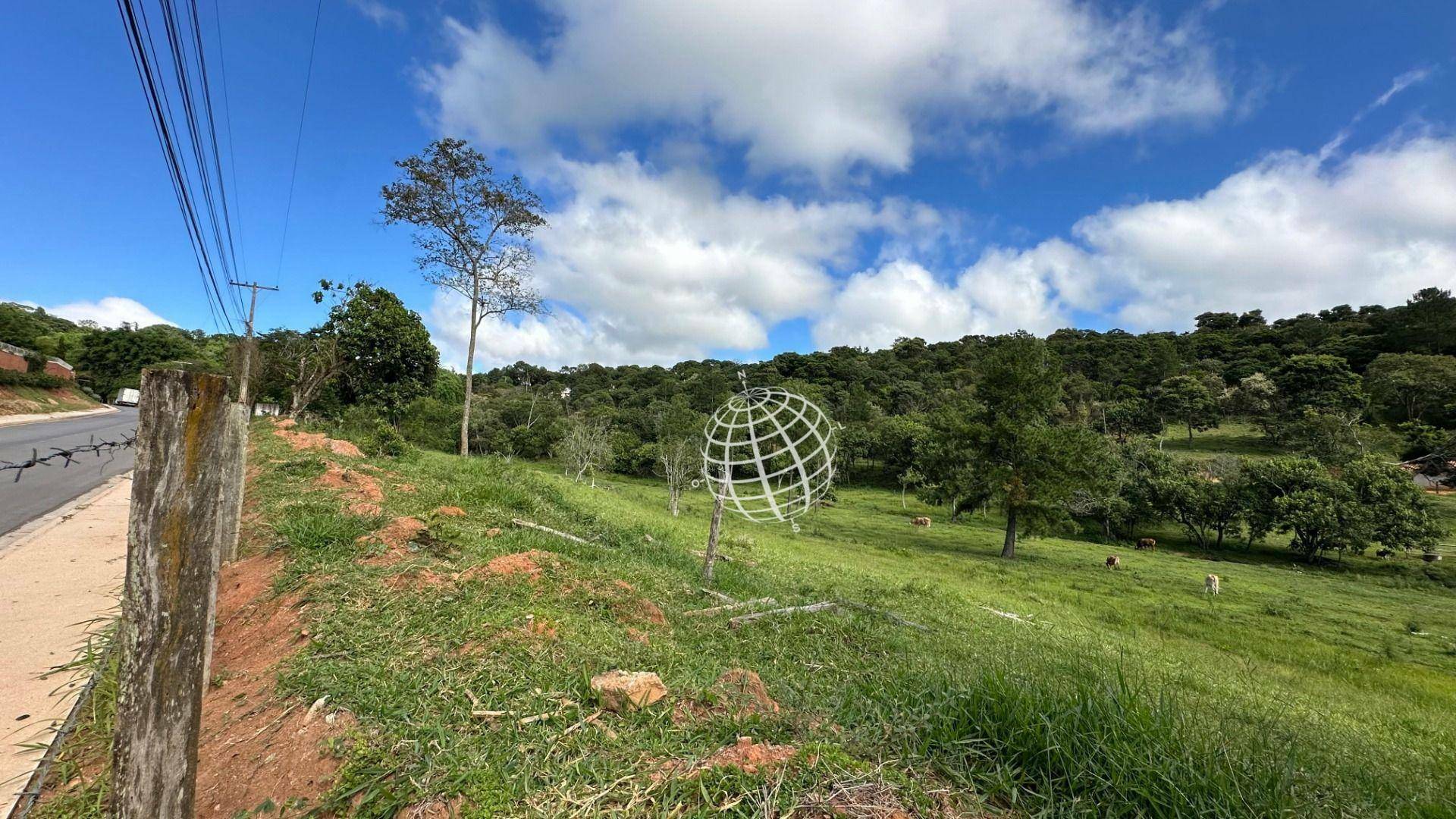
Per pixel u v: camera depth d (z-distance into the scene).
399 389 25.59
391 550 5.79
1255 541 36.41
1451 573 27.78
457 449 41.19
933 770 3.00
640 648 4.27
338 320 24.78
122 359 50.41
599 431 38.38
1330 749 4.59
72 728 3.49
